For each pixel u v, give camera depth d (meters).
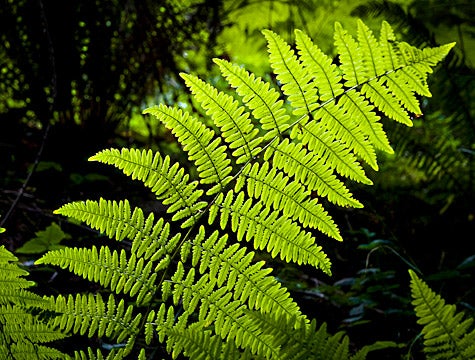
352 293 1.85
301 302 1.74
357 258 2.27
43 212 1.94
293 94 1.21
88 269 1.21
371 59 1.20
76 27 2.25
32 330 1.20
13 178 2.18
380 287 1.71
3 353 1.19
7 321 1.19
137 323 1.21
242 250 1.21
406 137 2.25
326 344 1.12
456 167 2.26
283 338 1.12
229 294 1.21
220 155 1.22
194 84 1.20
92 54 2.33
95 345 1.43
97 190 2.27
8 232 1.79
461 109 2.19
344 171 1.21
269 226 1.21
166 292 1.21
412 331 1.63
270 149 1.22
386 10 2.13
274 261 2.00
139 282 1.21
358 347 1.62
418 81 1.20
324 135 1.21
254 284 1.20
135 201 2.23
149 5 2.39
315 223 1.21
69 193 2.19
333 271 2.19
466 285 1.85
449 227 2.39
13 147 2.36
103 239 1.79
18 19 2.21
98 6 2.25
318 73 1.21
